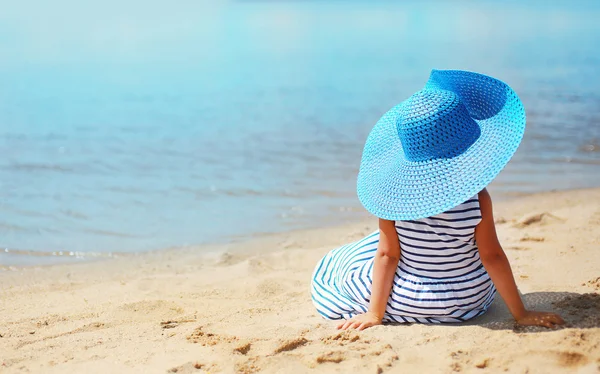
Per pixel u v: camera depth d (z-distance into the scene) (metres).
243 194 7.57
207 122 11.37
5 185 7.95
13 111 12.39
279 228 6.42
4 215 6.88
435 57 18.22
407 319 3.53
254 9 39.12
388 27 27.44
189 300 4.38
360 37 23.80
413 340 3.28
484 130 3.25
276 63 17.94
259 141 10.05
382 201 3.35
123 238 6.24
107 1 42.38
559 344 3.05
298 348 3.28
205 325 3.75
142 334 3.64
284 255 5.50
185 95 13.78
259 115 11.80
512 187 7.38
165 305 4.27
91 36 25.08
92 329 3.83
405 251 3.42
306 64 17.61
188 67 17.52
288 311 4.04
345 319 3.75
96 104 12.98
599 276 4.22
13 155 9.34
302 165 8.71
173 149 9.66
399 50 19.86
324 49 20.53
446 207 3.13
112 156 9.30
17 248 5.98
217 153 9.40
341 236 6.12
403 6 40.38
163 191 7.70
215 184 7.96
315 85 14.58
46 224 6.61
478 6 38.81
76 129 10.95
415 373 2.95
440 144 3.21
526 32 24.25
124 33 26.19
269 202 7.26
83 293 4.75
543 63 16.59
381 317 3.52
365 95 13.35
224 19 32.50
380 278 3.48
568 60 17.02
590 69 15.52
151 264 5.56
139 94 13.96
